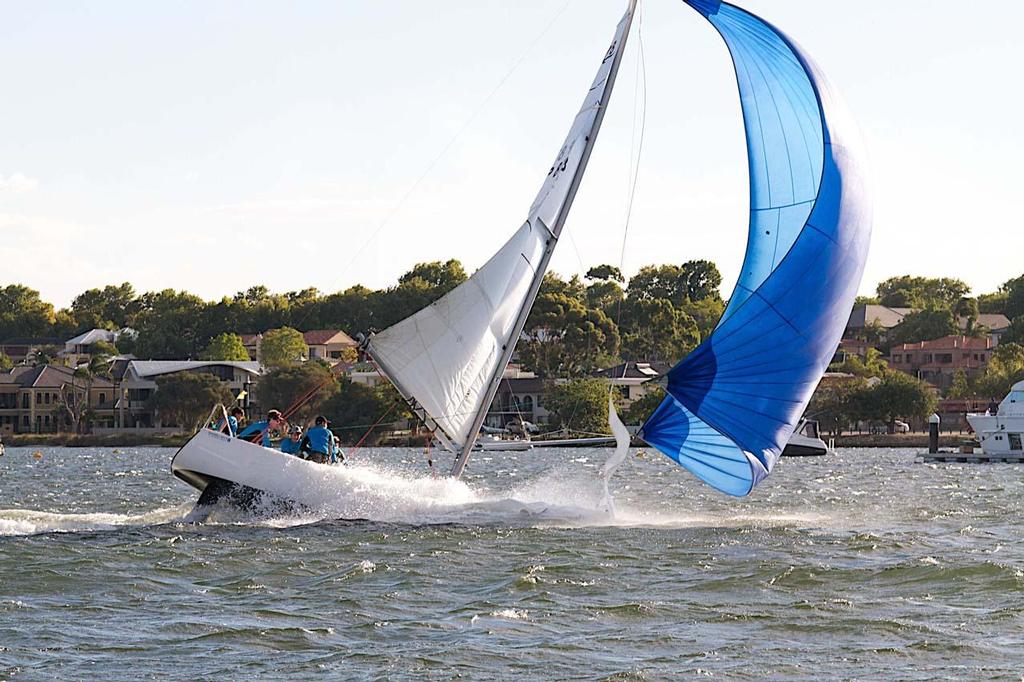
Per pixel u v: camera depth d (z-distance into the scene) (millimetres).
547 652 39594
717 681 36562
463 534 64250
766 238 68250
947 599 48438
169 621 43531
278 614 44906
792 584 51469
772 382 67312
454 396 71812
